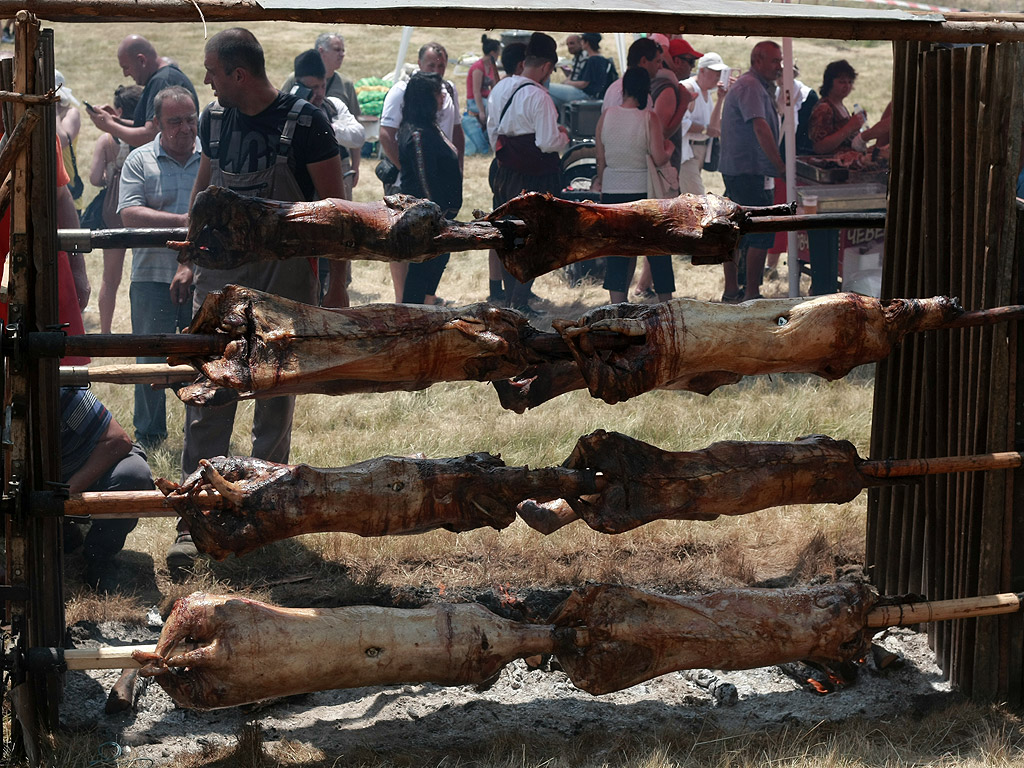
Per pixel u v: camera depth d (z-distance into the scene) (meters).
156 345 3.24
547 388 3.96
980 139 3.78
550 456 6.37
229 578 4.93
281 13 3.31
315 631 3.32
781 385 7.62
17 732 3.59
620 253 3.86
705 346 3.43
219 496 3.24
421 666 3.39
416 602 4.61
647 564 5.16
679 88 8.87
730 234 3.77
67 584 4.80
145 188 6.54
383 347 3.31
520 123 8.62
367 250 3.87
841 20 3.55
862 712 3.99
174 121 6.48
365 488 3.31
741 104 9.16
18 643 3.33
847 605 3.66
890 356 4.36
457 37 26.25
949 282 4.05
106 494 3.37
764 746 3.73
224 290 3.28
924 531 4.29
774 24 3.52
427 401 7.23
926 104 4.02
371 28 27.12
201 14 3.30
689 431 6.71
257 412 5.28
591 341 3.36
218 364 3.21
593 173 11.34
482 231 3.82
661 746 3.70
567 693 4.14
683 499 3.53
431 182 8.33
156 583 4.93
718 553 5.23
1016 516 3.91
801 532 5.38
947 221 4.04
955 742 3.81
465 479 3.37
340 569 5.04
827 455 3.64
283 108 4.81
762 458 3.60
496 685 4.17
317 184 4.91
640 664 3.52
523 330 3.47
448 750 3.71
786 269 10.70
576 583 4.98
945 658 4.20
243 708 3.94
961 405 3.98
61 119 9.07
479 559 5.17
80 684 4.06
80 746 3.66
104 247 4.29
